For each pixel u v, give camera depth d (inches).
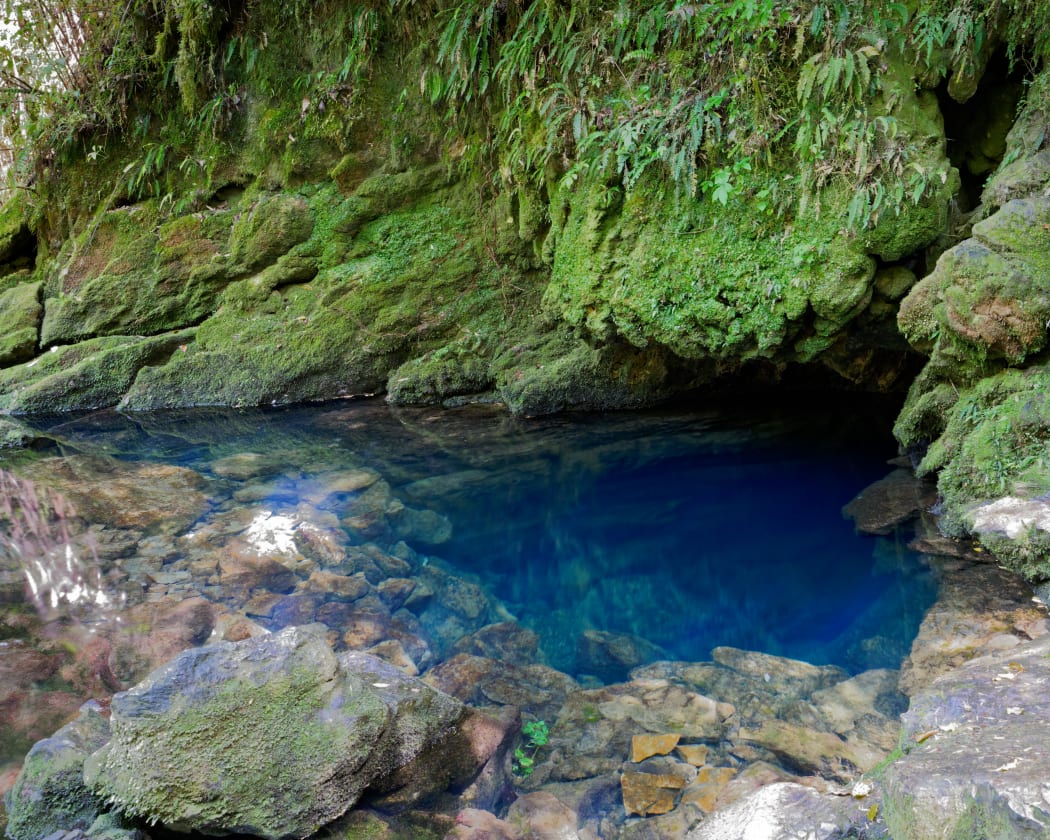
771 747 94.6
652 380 270.7
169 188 342.0
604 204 211.6
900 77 174.2
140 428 282.0
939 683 92.2
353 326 311.4
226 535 171.2
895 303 183.9
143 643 124.3
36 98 349.4
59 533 171.9
